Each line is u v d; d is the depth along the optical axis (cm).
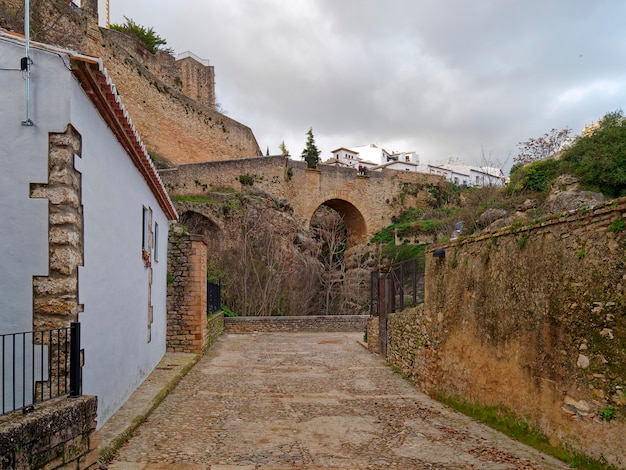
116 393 711
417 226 4516
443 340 952
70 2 3005
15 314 498
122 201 739
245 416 784
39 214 504
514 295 702
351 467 555
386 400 953
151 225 1052
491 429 732
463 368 859
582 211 564
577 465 549
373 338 1677
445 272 959
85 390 544
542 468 550
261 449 614
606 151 2164
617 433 494
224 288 2927
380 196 5053
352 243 5128
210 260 3073
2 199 501
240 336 2180
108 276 653
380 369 1338
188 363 1212
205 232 3362
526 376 664
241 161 3962
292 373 1245
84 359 539
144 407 745
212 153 4234
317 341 2017
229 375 1179
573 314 571
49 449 368
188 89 5028
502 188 3130
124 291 760
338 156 8231
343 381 1154
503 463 572
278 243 3541
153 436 644
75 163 522
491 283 771
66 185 508
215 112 4300
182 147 3928
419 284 1231
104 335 632
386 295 1541
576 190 2177
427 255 1072
